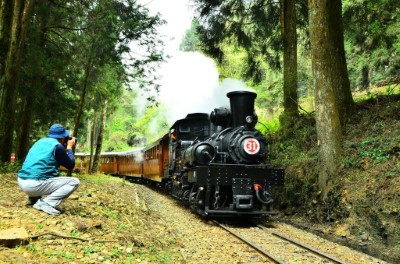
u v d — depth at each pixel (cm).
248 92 1011
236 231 846
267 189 973
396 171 857
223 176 958
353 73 2552
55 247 471
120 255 512
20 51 1164
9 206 609
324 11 1046
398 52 1714
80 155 3656
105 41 1606
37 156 593
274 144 1498
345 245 779
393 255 692
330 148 1014
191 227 888
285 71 1539
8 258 398
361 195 876
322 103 1036
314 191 1049
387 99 1221
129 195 1272
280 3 1562
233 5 1680
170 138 1494
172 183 1504
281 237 785
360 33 1596
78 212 650
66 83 1903
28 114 1755
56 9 1627
